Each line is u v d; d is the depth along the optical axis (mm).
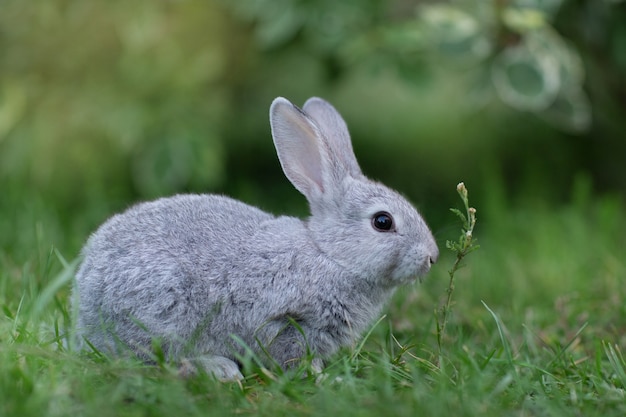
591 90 13422
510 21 10531
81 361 5457
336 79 12469
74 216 10797
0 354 5430
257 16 11570
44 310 6820
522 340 7285
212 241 6410
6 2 11281
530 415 5281
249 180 13719
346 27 11445
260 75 13805
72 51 11477
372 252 6570
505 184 14195
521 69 10703
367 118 17812
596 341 6680
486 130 16047
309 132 7004
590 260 9625
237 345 6391
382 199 6699
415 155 15352
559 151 14711
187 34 11750
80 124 11555
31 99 11562
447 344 7031
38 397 4812
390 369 5836
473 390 5348
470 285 8859
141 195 12164
